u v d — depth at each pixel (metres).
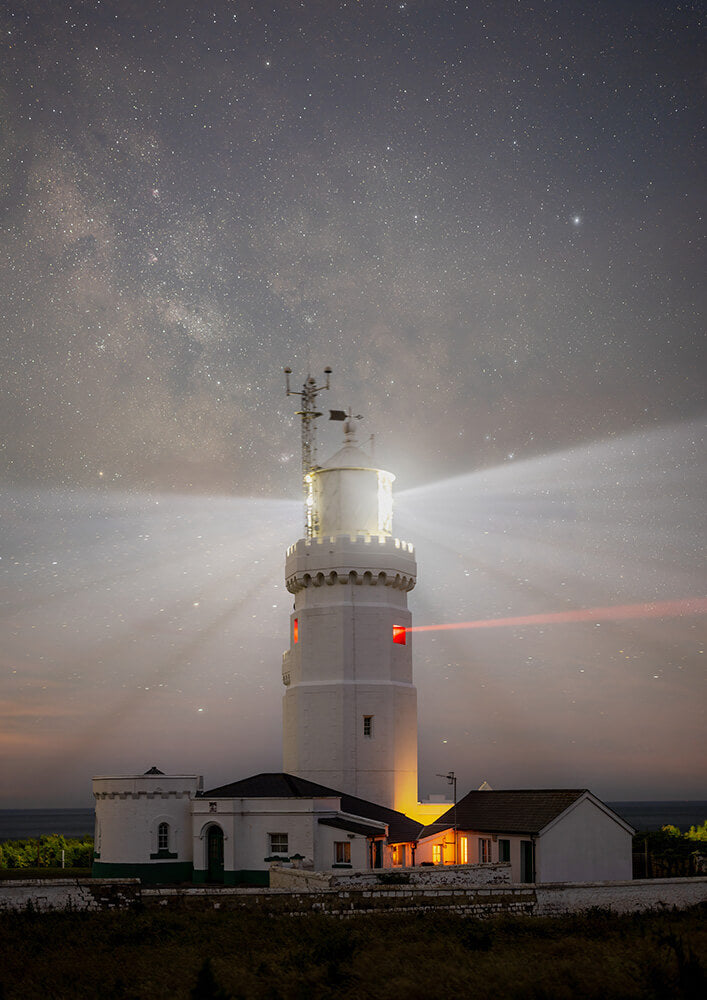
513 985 32.19
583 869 63.81
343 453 85.75
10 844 110.81
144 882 70.56
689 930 44.09
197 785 74.50
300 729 80.50
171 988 32.62
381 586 81.81
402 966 34.94
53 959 37.19
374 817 72.56
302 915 45.88
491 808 69.81
